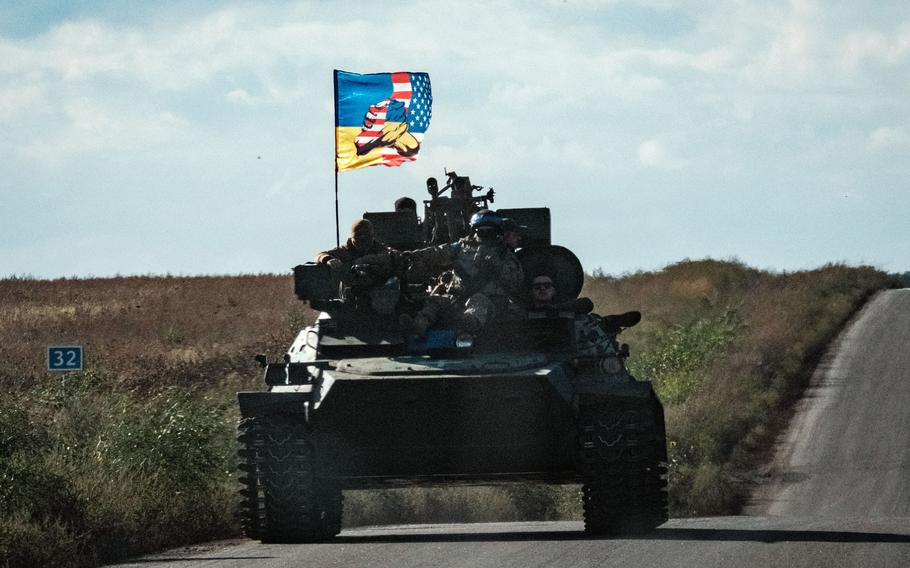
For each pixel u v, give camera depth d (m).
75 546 31.47
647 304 145.62
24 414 42.12
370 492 53.75
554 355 33.22
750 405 90.06
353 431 31.56
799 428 85.06
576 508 60.03
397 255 35.03
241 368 82.75
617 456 31.19
